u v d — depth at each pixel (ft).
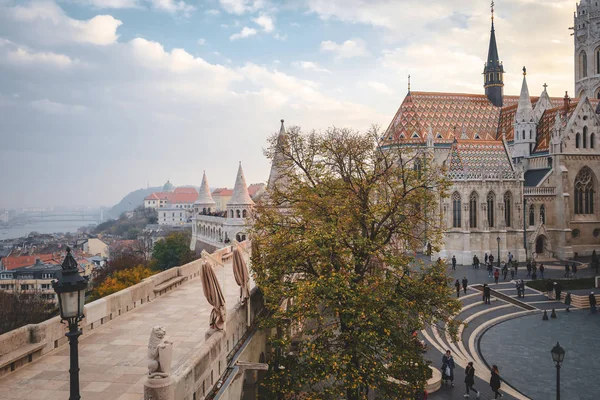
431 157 158.81
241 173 362.33
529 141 347.36
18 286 506.07
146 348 68.54
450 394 111.75
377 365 77.30
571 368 130.00
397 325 84.69
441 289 94.07
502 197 299.17
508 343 152.15
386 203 109.09
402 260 95.35
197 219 481.87
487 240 294.25
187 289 112.88
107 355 65.57
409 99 391.04
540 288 221.87
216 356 61.31
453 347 148.05
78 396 44.06
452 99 398.83
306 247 90.33
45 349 65.46
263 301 98.37
